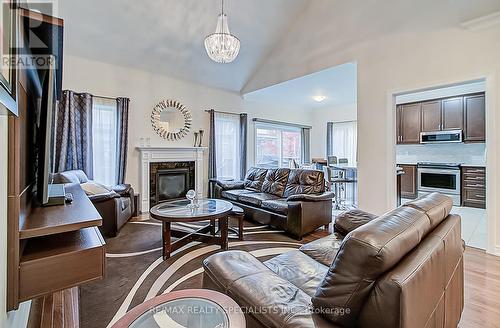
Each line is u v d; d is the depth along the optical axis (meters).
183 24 4.29
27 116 1.46
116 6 3.72
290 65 5.19
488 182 2.92
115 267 2.59
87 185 3.58
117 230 3.58
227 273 1.33
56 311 1.86
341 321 0.98
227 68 5.61
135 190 5.05
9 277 1.05
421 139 6.07
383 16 3.71
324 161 6.09
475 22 2.87
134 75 5.01
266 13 4.61
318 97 6.71
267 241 3.38
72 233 1.35
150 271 2.51
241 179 6.43
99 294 2.10
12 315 1.24
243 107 6.70
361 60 3.98
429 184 5.99
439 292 1.20
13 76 0.92
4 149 1.03
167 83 5.41
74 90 4.38
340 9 4.25
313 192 4.09
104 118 4.68
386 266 0.91
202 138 5.94
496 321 1.79
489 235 2.94
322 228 3.99
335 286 0.99
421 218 1.25
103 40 4.21
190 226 3.88
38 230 1.12
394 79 3.59
